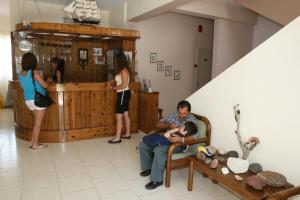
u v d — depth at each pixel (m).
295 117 1.99
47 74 5.52
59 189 2.61
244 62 2.43
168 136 2.72
